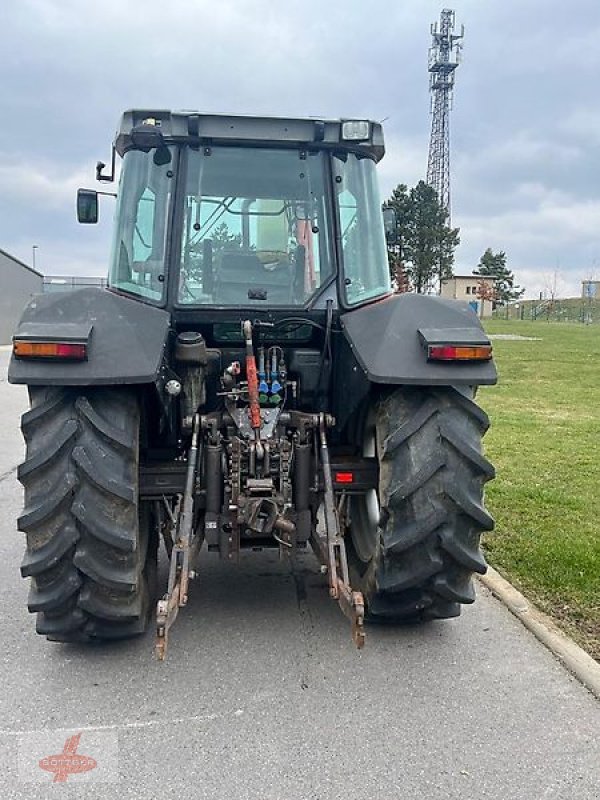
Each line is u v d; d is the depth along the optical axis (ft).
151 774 8.71
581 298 255.50
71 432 10.43
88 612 10.80
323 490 11.60
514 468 24.90
